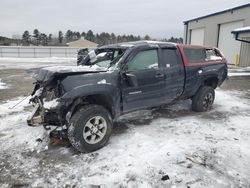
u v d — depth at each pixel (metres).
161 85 4.78
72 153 3.80
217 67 6.12
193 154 3.74
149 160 3.55
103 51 5.05
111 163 3.48
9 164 3.49
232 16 23.86
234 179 3.11
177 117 5.59
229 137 4.43
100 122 3.93
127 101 4.32
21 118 5.48
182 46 5.34
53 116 3.71
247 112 6.11
